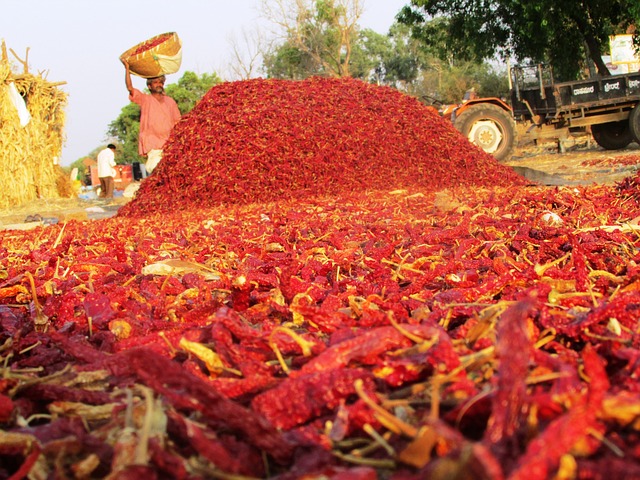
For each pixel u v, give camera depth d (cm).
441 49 3322
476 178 1455
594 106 2138
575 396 124
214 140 1400
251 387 178
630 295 209
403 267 379
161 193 1393
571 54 2914
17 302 349
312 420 160
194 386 137
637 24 2484
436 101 2853
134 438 136
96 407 175
